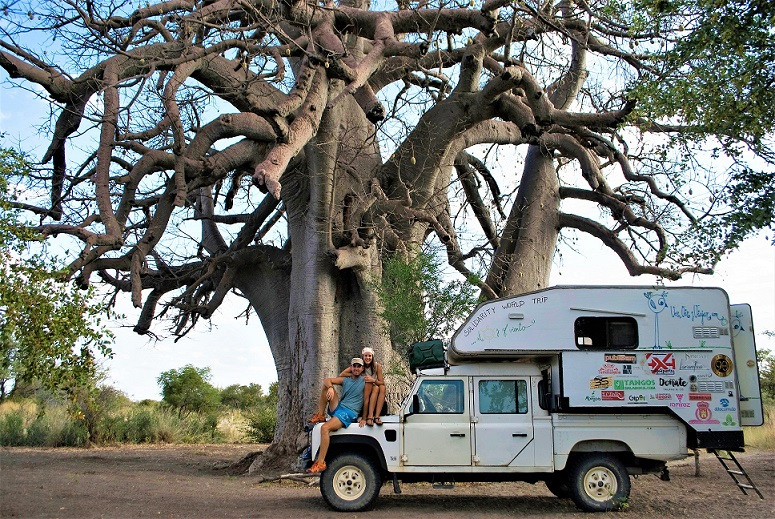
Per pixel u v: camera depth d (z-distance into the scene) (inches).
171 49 513.3
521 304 403.5
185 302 690.2
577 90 713.0
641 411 393.1
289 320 652.7
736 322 412.5
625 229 668.7
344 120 644.7
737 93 331.0
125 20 489.4
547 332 399.5
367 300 632.4
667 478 404.8
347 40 661.3
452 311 533.0
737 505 409.1
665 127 554.6
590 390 391.5
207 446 967.0
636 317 399.5
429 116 625.6
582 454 398.6
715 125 335.6
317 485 521.3
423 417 396.5
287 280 697.6
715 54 331.6
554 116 575.2
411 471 390.6
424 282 540.1
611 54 573.3
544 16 548.4
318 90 476.4
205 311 693.9
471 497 449.7
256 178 409.4
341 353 634.2
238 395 2074.3
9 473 574.6
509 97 601.3
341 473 393.1
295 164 633.0
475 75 607.2
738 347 409.4
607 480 393.1
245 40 515.5
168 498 439.5
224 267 707.4
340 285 642.2
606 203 679.1
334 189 605.9
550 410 397.4
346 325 639.8
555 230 714.8
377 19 580.1
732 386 393.7
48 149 514.9
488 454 391.2
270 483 538.0
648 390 392.5
